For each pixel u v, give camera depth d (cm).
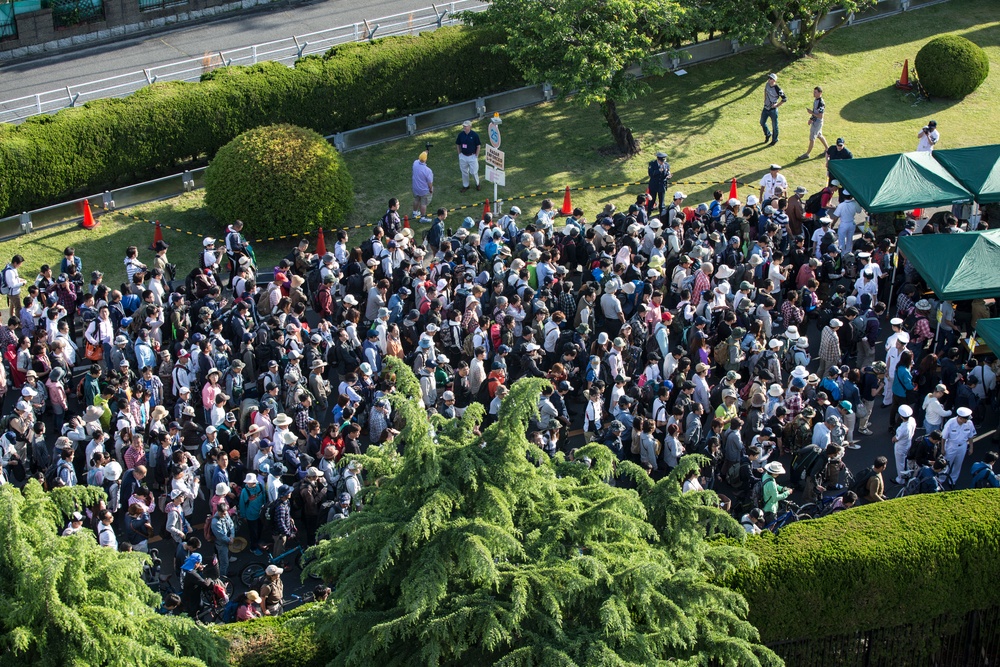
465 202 2752
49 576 1102
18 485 1780
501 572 1140
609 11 2806
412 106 3098
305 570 1226
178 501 1609
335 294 2177
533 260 2131
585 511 1196
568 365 1916
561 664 1091
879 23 3569
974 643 1634
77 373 2114
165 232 2645
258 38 3619
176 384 1895
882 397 2072
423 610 1119
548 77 2800
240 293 2139
